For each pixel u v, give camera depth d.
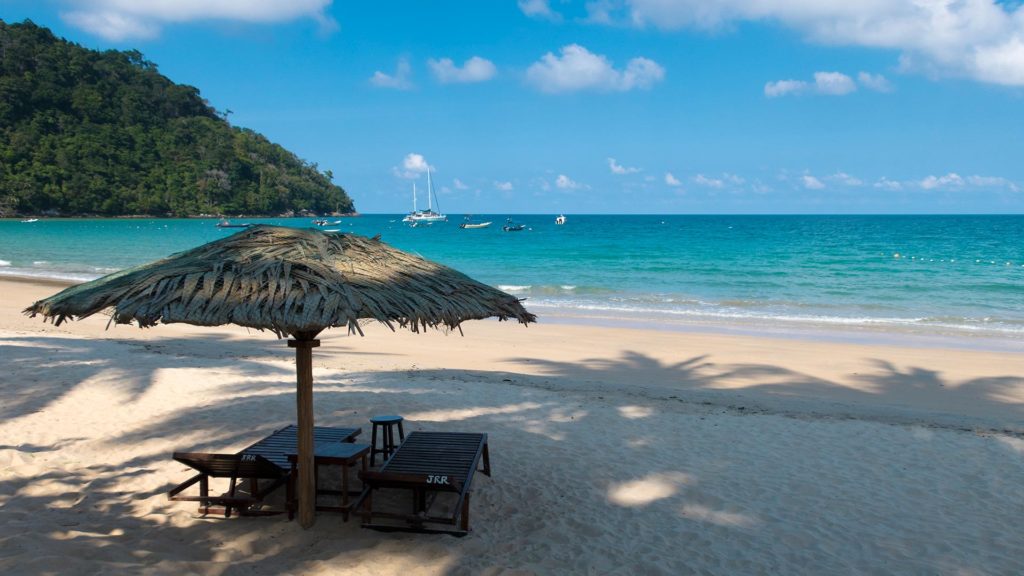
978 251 48.88
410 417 8.32
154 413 8.25
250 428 7.70
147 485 5.95
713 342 15.70
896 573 4.77
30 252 44.69
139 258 41.59
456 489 4.80
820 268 36.38
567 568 4.64
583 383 11.07
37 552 4.22
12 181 119.75
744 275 33.25
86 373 9.91
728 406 9.61
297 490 5.48
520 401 9.43
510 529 5.26
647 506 5.82
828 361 13.60
